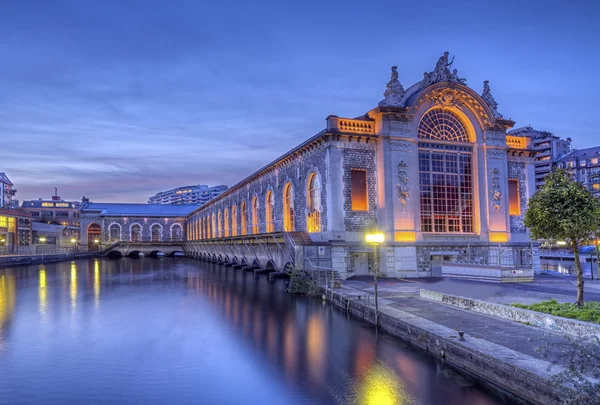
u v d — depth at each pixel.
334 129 32.84
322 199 34.41
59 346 16.39
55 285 37.19
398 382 12.20
